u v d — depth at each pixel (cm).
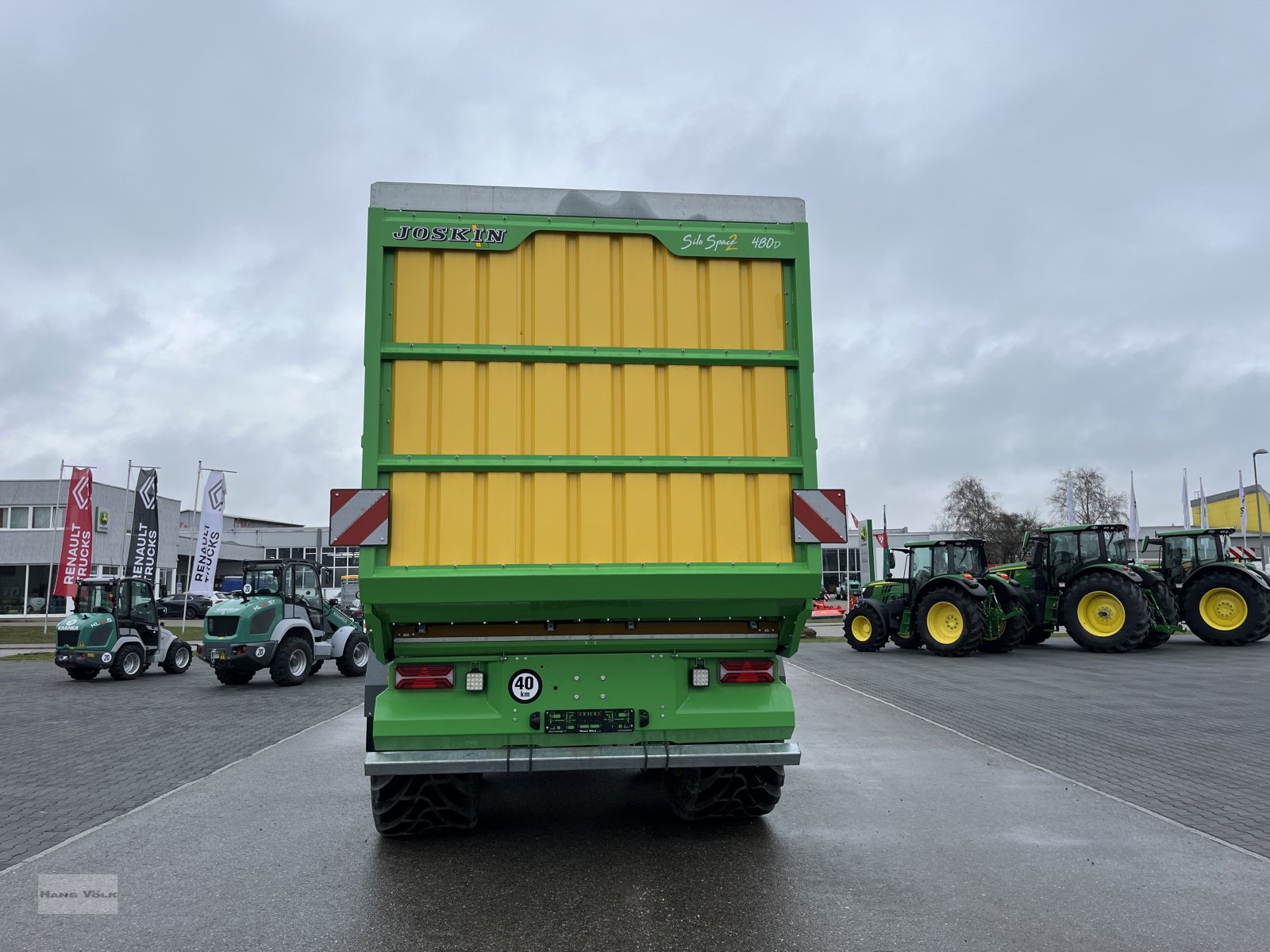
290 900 409
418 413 446
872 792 615
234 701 1298
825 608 3931
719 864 457
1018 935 361
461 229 459
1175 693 1137
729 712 460
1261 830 514
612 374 464
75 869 459
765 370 474
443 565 439
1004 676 1393
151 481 2584
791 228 485
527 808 588
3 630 3372
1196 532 2028
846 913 386
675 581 443
